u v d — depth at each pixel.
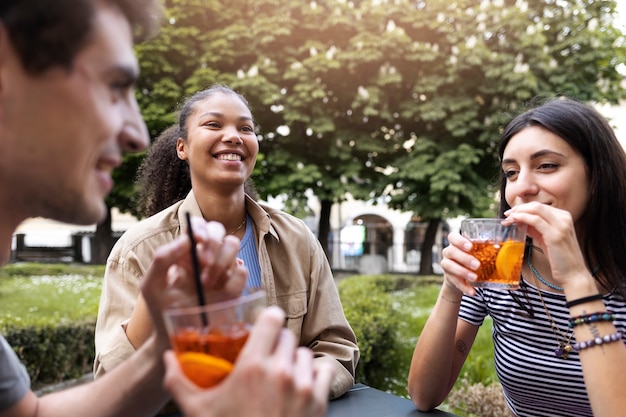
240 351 0.70
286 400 0.60
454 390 3.33
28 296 8.36
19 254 17.41
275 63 10.58
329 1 10.73
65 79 0.71
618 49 10.98
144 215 2.67
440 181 10.38
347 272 15.34
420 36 11.13
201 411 0.62
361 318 4.16
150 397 0.97
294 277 1.91
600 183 1.49
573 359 1.54
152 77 10.84
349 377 1.69
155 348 0.95
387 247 16.95
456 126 10.52
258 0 10.75
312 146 11.59
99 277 10.95
